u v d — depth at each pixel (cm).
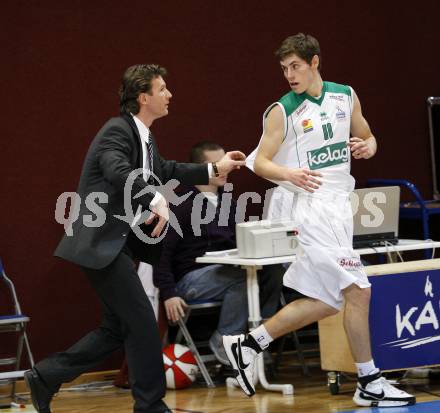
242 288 1608
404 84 2009
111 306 1191
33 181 1728
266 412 1316
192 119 1847
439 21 2038
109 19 1783
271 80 1908
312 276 1254
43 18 1738
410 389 1437
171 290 1608
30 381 1242
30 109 1728
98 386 1697
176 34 1834
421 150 2023
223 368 1727
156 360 1181
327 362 1446
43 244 1733
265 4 1903
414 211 1873
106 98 1780
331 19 1955
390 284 1380
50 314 1733
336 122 1266
